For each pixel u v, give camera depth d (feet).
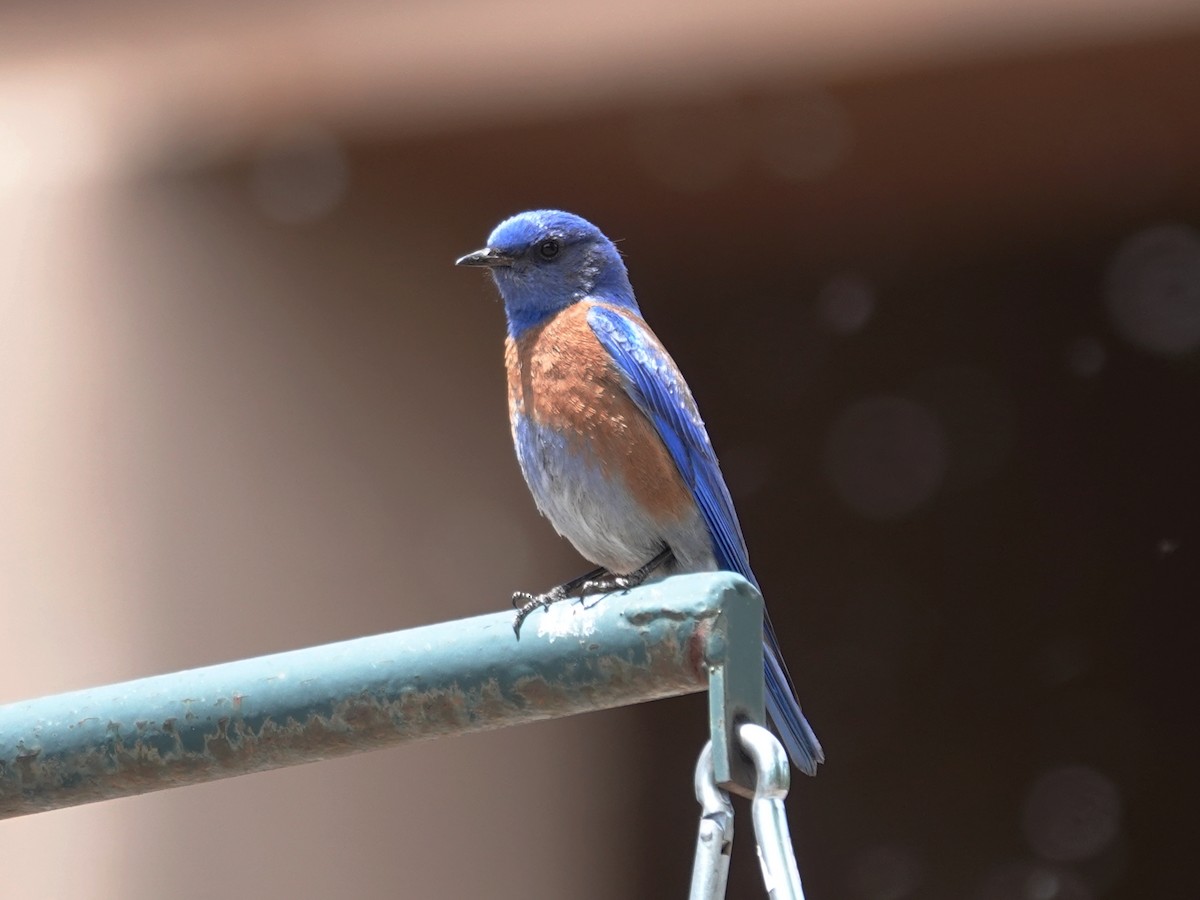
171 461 42.68
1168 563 54.19
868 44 40.16
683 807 50.78
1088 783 52.80
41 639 41.04
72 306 42.98
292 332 44.45
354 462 45.24
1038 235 51.70
